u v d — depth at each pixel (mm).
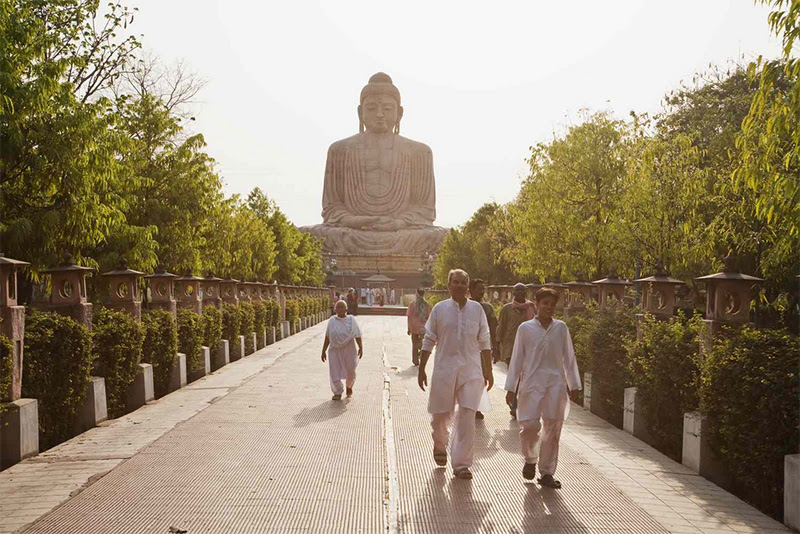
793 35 7914
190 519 6438
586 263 23266
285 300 38844
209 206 24359
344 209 104875
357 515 6566
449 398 8031
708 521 6551
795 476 6473
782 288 13961
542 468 7633
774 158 10203
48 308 11336
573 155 24109
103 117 16719
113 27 20297
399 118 109000
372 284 96625
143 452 9102
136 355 12922
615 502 7055
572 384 7688
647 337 10656
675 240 18984
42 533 6062
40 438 9750
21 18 15320
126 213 22078
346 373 13969
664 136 22453
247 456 8875
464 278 8195
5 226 14836
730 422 7801
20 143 15125
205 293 23562
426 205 106375
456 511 6688
